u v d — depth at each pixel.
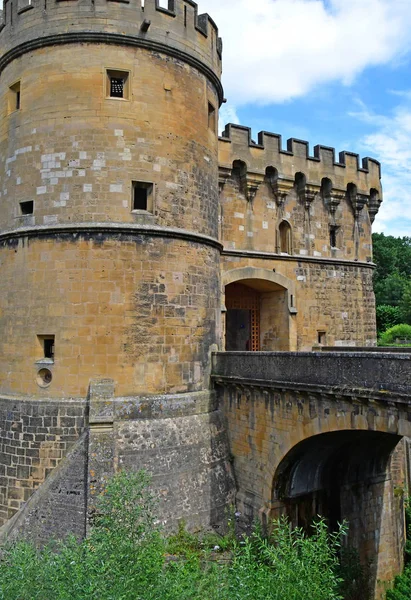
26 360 20.06
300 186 30.56
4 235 21.08
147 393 19.78
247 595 9.65
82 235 19.80
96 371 19.34
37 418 19.31
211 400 21.78
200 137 22.62
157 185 20.72
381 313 75.06
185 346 21.02
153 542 11.75
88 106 20.25
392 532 24.44
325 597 9.86
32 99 20.91
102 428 18.25
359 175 33.03
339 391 15.81
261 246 28.81
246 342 32.66
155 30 21.09
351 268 32.78
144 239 20.23
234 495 21.05
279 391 18.67
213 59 23.88
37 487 18.98
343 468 22.19
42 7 20.86
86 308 19.55
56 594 9.66
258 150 28.55
